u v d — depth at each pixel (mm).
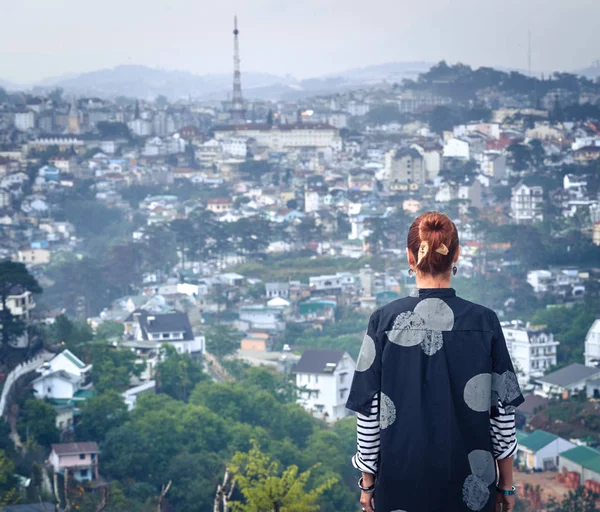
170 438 56219
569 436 71812
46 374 66125
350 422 70500
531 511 57375
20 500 42875
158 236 175250
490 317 5918
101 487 51344
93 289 147875
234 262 176875
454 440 5742
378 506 5902
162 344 79500
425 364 5836
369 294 143750
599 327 97500
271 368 101250
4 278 77750
